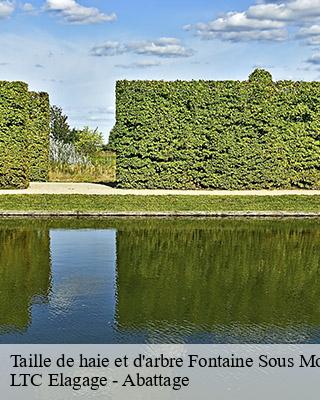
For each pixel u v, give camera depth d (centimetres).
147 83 2334
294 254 1362
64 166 2883
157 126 2348
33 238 1502
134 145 2356
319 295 1039
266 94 2350
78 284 1076
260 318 904
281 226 1719
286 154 2384
